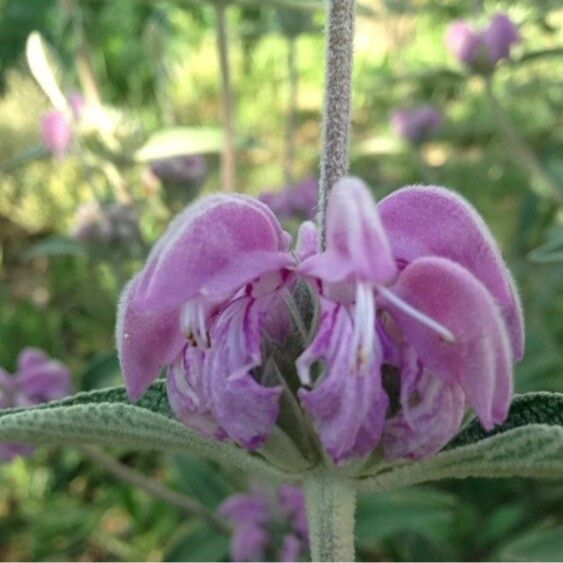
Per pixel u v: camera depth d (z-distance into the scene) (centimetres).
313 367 7
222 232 7
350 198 6
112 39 44
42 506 22
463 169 34
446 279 6
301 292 7
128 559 21
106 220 20
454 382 6
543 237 26
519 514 19
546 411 8
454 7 34
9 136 37
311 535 8
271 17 34
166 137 20
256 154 39
